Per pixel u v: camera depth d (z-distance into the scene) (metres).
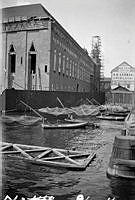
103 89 90.50
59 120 37.41
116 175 12.10
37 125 32.72
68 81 69.44
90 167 14.44
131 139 11.85
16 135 25.48
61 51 61.47
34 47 54.12
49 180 12.18
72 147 20.94
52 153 17.45
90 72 96.94
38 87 53.66
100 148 20.73
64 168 13.95
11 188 10.80
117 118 42.31
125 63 66.81
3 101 34.06
